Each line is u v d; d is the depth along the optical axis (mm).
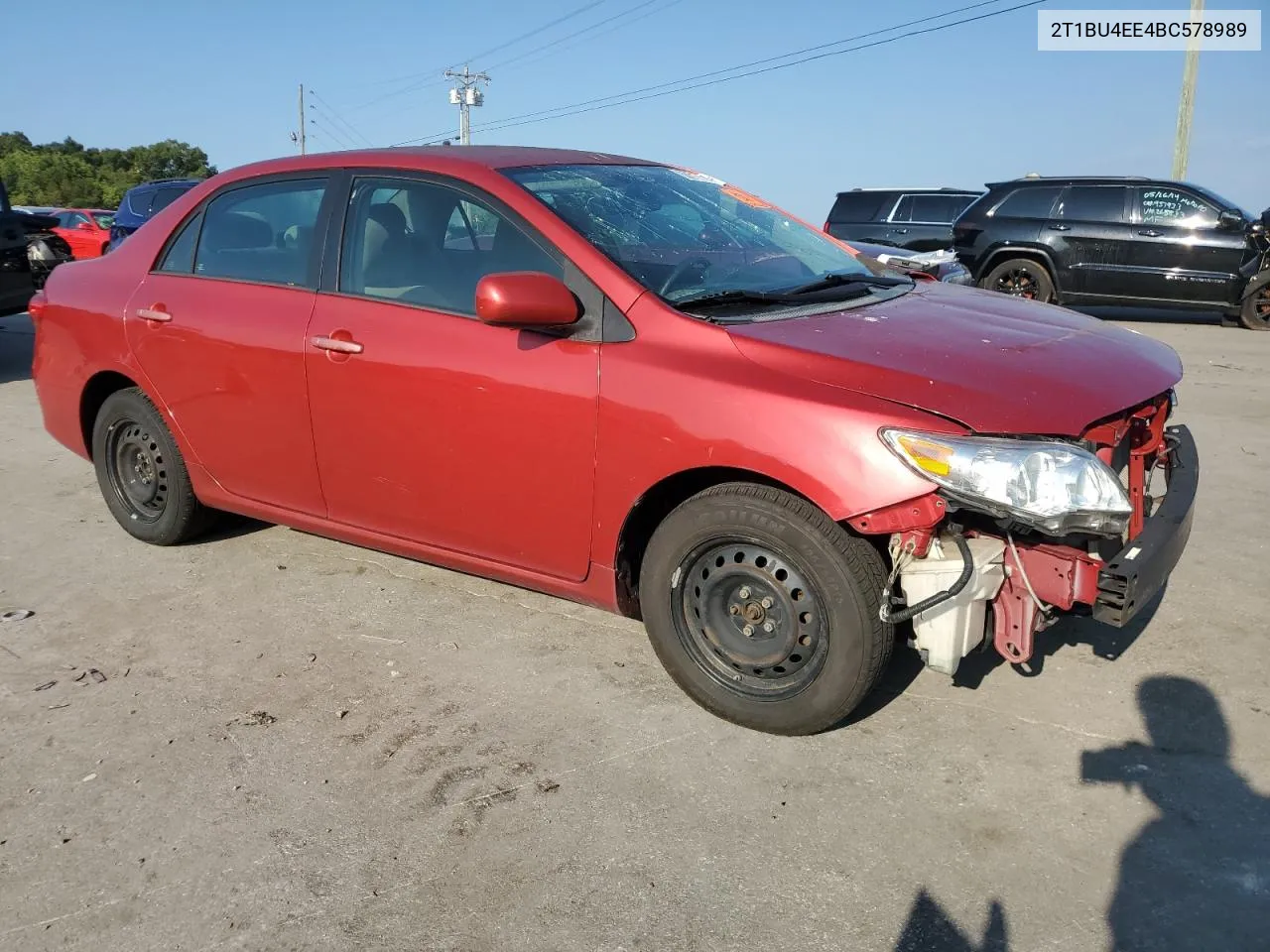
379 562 4512
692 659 3178
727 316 3150
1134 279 12656
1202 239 12258
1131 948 2252
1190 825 2654
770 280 3559
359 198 3785
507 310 2969
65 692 3451
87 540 4871
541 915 2396
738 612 3070
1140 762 2930
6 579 4418
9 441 6852
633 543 3268
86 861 2617
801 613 2938
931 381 2785
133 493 4734
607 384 3078
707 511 2994
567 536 3301
